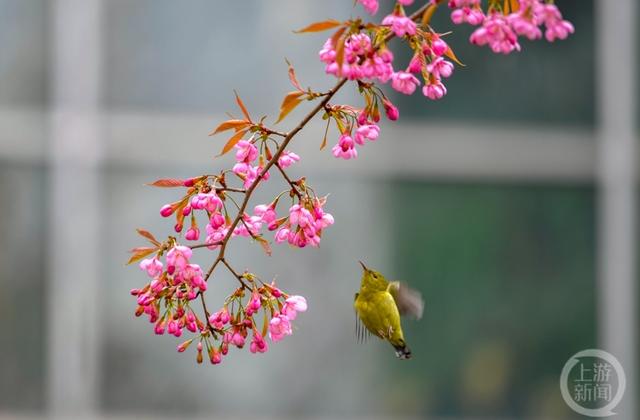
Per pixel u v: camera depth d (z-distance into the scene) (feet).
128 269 40.83
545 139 42.60
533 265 42.32
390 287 19.77
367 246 41.57
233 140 15.43
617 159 42.55
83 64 41.27
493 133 42.32
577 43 42.96
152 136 41.14
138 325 40.83
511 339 41.91
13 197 40.93
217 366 41.01
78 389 40.60
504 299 42.04
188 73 41.39
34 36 41.27
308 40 41.50
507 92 42.60
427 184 42.04
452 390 41.52
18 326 40.73
